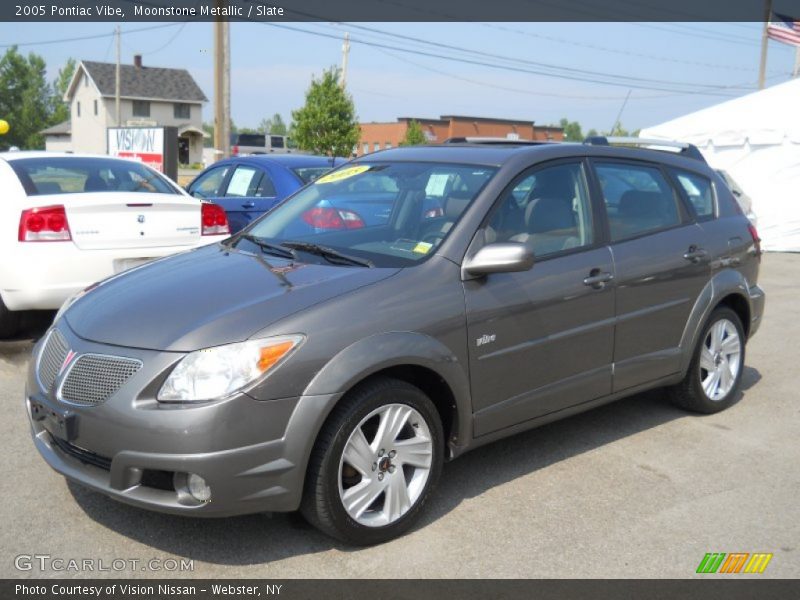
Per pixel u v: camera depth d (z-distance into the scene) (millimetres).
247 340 3223
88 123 66438
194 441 3094
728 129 15906
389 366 3469
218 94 20141
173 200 6691
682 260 4910
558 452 4668
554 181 4426
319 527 3416
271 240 4426
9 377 5797
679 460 4590
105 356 3340
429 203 4199
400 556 3447
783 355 7184
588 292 4328
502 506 3945
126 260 6391
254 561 3377
